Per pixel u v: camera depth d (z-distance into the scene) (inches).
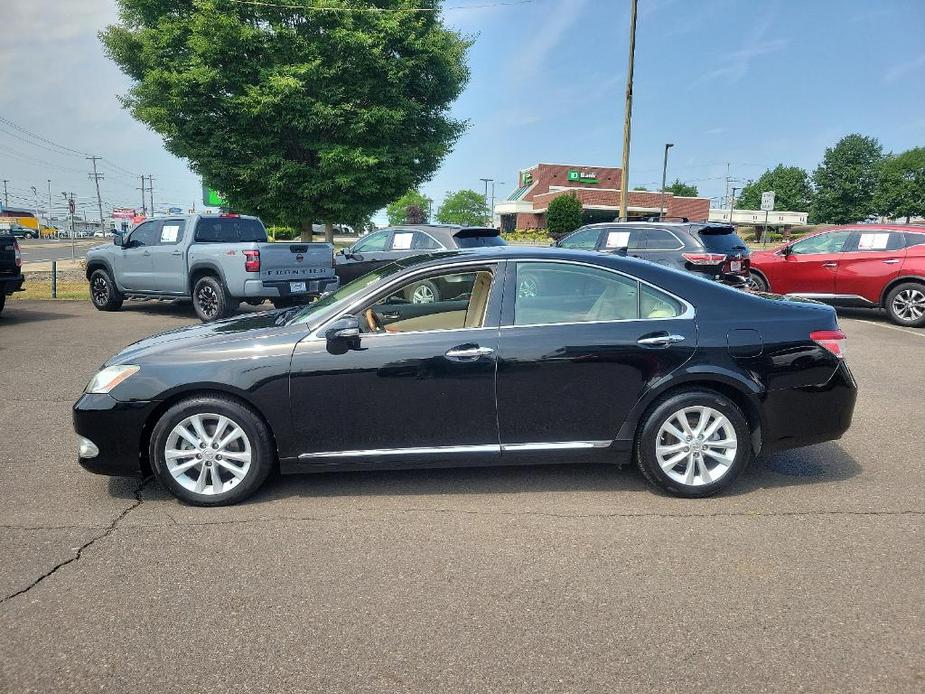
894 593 119.5
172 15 851.4
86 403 159.8
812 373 161.6
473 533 144.9
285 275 451.5
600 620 112.2
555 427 160.7
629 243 468.8
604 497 163.9
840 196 3622.0
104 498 165.6
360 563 132.1
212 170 846.5
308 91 830.5
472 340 159.0
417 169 913.5
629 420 160.2
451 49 884.0
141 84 960.9
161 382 156.8
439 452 161.2
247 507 159.5
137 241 489.7
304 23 835.4
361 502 161.9
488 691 95.3
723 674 98.3
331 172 850.8
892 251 449.4
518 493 166.9
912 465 184.7
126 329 433.4
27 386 281.9
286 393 157.4
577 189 2426.2
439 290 171.3
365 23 829.2
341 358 157.8
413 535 144.1
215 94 827.4
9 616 114.3
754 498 162.6
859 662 100.8
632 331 159.5
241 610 115.9
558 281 164.4
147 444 162.6
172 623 112.1
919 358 336.2
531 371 158.1
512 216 2930.6
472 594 120.6
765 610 114.6
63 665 101.4
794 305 167.6
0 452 199.8
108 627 111.1
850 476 176.6
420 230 458.0
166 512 156.9
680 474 162.2
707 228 455.8
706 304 163.6
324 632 109.5
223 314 449.4
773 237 2807.6
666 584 123.3
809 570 127.9
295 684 97.0
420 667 100.6
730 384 158.4
